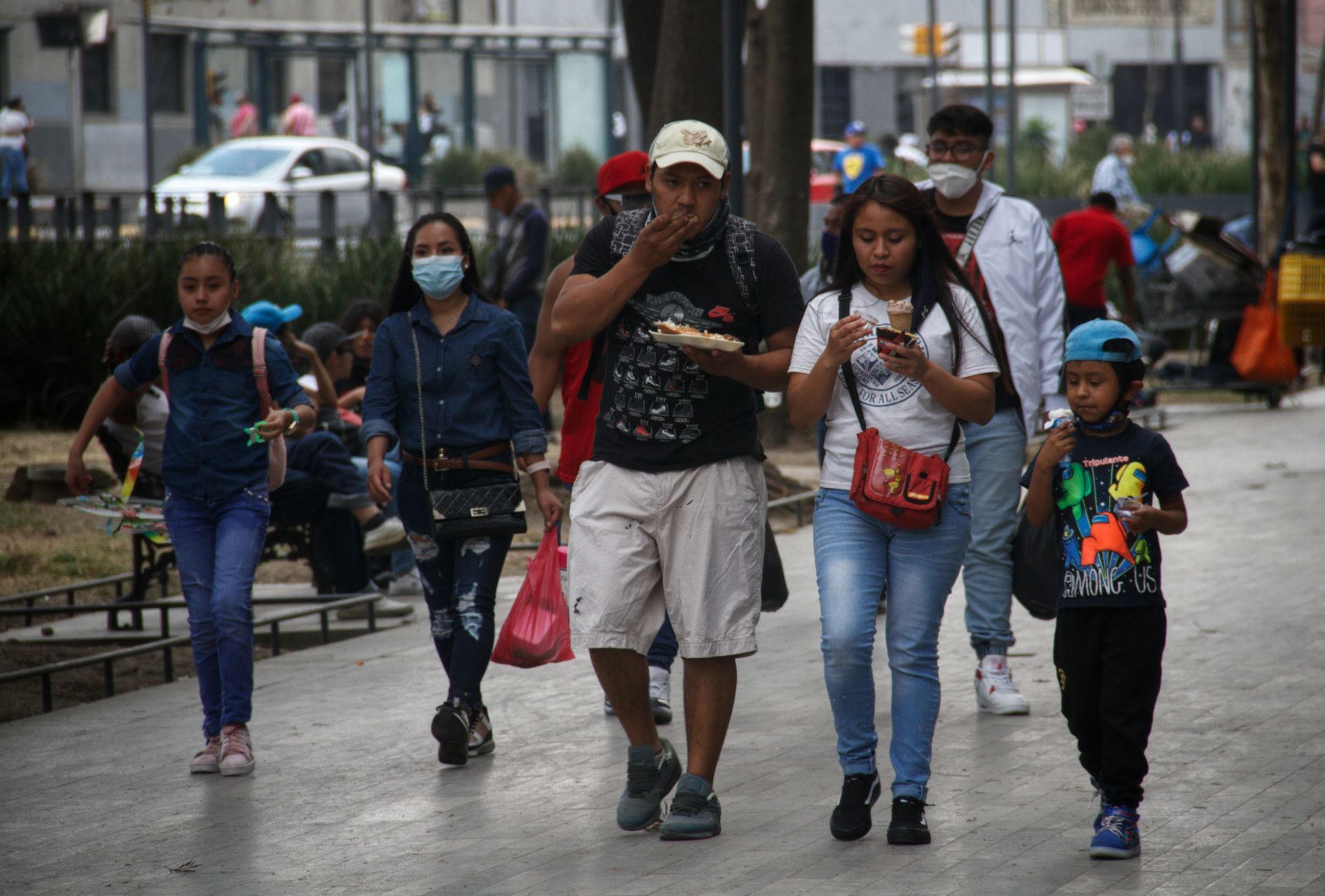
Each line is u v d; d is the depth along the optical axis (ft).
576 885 38.81
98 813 46.32
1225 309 148.87
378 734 54.39
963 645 65.67
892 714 41.78
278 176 223.51
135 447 69.26
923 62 455.63
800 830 42.68
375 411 51.62
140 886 39.83
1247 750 48.60
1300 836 40.65
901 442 41.50
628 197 54.85
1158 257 149.38
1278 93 192.13
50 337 131.75
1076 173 247.29
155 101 299.17
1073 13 490.90
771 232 122.11
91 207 150.51
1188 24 504.43
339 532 71.72
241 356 51.85
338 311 142.20
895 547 41.73
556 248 164.04
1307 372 172.14
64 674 66.59
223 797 47.65
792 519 98.02
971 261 55.77
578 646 42.06
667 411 41.78
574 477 51.93
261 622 66.23
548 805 45.88
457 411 51.03
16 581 82.38
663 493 41.78
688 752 42.96
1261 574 76.95
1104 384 40.86
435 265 50.70
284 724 56.03
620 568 42.06
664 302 41.81
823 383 40.27
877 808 44.50
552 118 339.36
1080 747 41.60
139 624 73.31
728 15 91.66
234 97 297.74
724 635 41.83
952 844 41.01
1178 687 56.80
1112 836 39.27
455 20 342.85
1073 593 40.63
